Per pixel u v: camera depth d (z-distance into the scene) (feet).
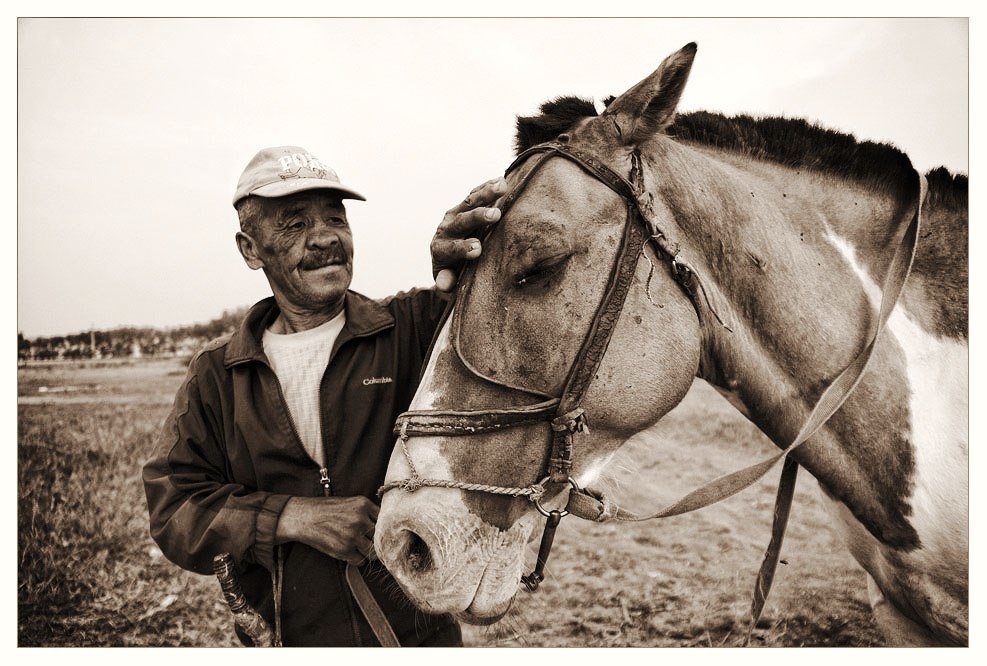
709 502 5.15
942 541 6.04
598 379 4.78
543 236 4.62
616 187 4.82
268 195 5.62
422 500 4.55
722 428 17.40
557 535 14.94
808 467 5.94
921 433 5.84
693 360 5.01
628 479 5.93
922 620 6.40
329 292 5.87
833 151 5.63
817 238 5.52
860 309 5.50
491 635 11.32
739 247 5.26
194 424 5.97
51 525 13.87
